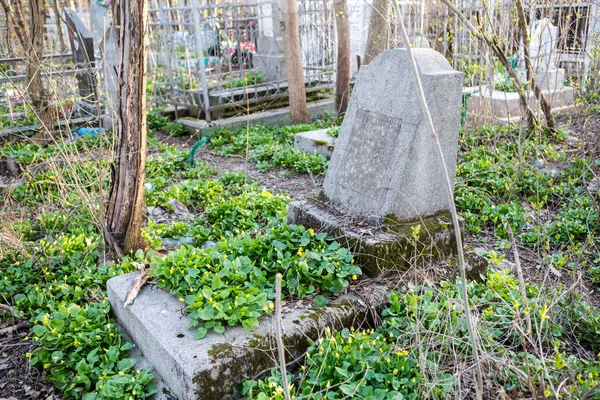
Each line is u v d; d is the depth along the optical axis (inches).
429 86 150.0
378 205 159.9
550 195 253.6
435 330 133.5
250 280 144.9
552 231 214.2
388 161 158.7
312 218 170.4
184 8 414.3
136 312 141.3
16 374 147.3
